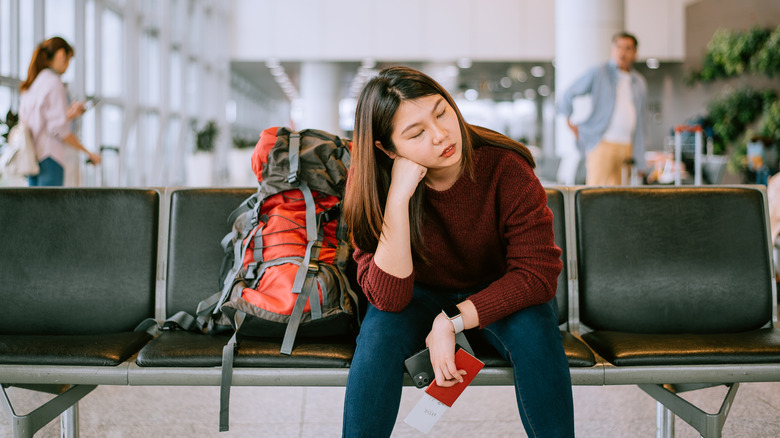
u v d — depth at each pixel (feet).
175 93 33.63
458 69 52.19
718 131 37.29
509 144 4.74
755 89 36.47
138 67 26.35
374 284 4.52
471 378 4.32
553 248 4.49
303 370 4.66
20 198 5.99
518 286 4.39
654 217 5.88
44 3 17.39
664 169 20.99
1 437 6.34
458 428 6.88
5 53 15.92
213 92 42.37
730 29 39.17
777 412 7.10
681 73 44.65
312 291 4.91
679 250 5.82
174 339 5.12
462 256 4.83
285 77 57.06
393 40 47.21
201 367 4.70
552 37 47.21
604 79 14.82
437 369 4.25
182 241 5.99
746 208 5.87
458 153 4.36
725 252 5.81
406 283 4.51
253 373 4.66
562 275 5.97
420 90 4.27
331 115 50.49
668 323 5.74
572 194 6.25
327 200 5.46
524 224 4.49
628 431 6.74
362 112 4.42
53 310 5.85
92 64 22.54
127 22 25.58
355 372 4.27
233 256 5.62
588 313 5.84
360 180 4.49
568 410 4.12
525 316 4.46
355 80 58.29
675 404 5.03
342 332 5.13
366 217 4.53
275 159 5.42
